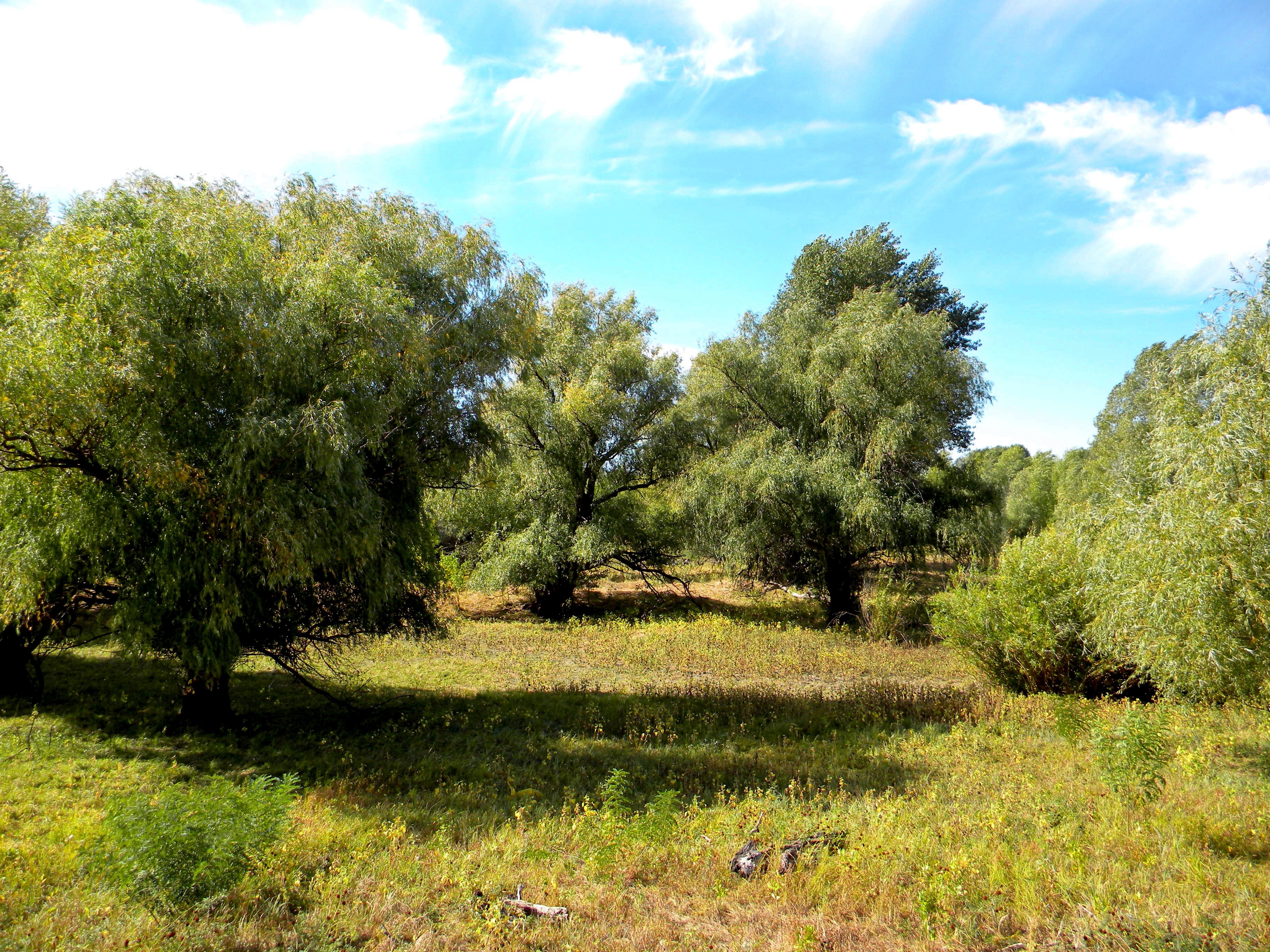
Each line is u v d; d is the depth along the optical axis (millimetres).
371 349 9633
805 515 22766
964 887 5383
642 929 5035
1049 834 6543
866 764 9414
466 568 27219
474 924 4973
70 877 5375
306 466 8883
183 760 9172
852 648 18906
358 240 11094
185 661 9266
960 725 11070
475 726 11258
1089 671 12875
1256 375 8266
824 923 5098
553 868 6137
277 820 5672
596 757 9812
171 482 8141
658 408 25469
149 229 8312
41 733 9656
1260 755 9164
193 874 4973
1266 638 7949
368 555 9625
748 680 15422
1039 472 51750
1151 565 8625
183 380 8438
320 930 4742
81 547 8875
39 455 8398
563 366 25375
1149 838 6477
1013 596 13711
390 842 6426
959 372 23422
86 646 14969
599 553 23750
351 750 9844
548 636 20094
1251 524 7719
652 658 17031
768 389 25250
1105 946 4551
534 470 23844
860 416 23125
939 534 22484
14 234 11242
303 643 11555
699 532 24641
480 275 12516
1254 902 5191
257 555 8945
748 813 7477
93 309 7805
